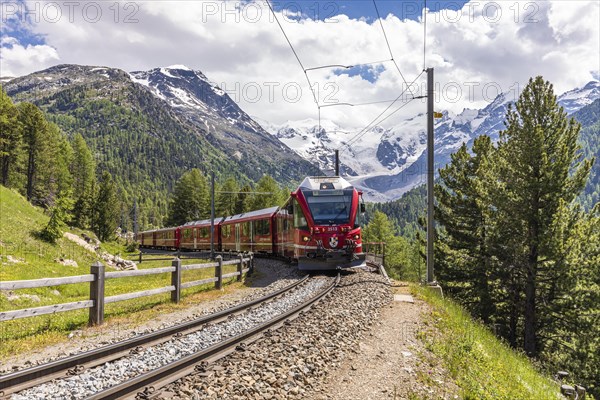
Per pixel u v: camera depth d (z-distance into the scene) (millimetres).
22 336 9555
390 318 11891
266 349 7984
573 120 25422
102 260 32438
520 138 25250
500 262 26750
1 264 20641
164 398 5617
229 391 5941
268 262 30922
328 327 10023
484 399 7109
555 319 24891
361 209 22406
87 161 116062
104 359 7406
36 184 90312
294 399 6059
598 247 23500
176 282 14562
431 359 8531
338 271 22375
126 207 160625
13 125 76375
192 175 98812
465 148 33844
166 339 8992
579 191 24578
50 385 6129
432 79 18250
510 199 25016
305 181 23281
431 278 18391
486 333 13250
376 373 7496
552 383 11656
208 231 50406
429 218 18391
